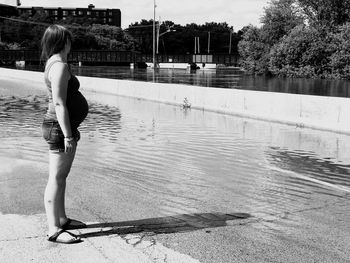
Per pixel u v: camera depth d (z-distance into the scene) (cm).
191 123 1659
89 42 16712
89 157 1011
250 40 8531
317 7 7581
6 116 1773
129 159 998
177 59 12588
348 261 477
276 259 478
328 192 755
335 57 6725
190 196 712
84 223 559
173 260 467
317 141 1298
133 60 12825
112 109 2131
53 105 495
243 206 666
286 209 655
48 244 495
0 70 5453
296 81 6153
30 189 718
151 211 628
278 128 1560
